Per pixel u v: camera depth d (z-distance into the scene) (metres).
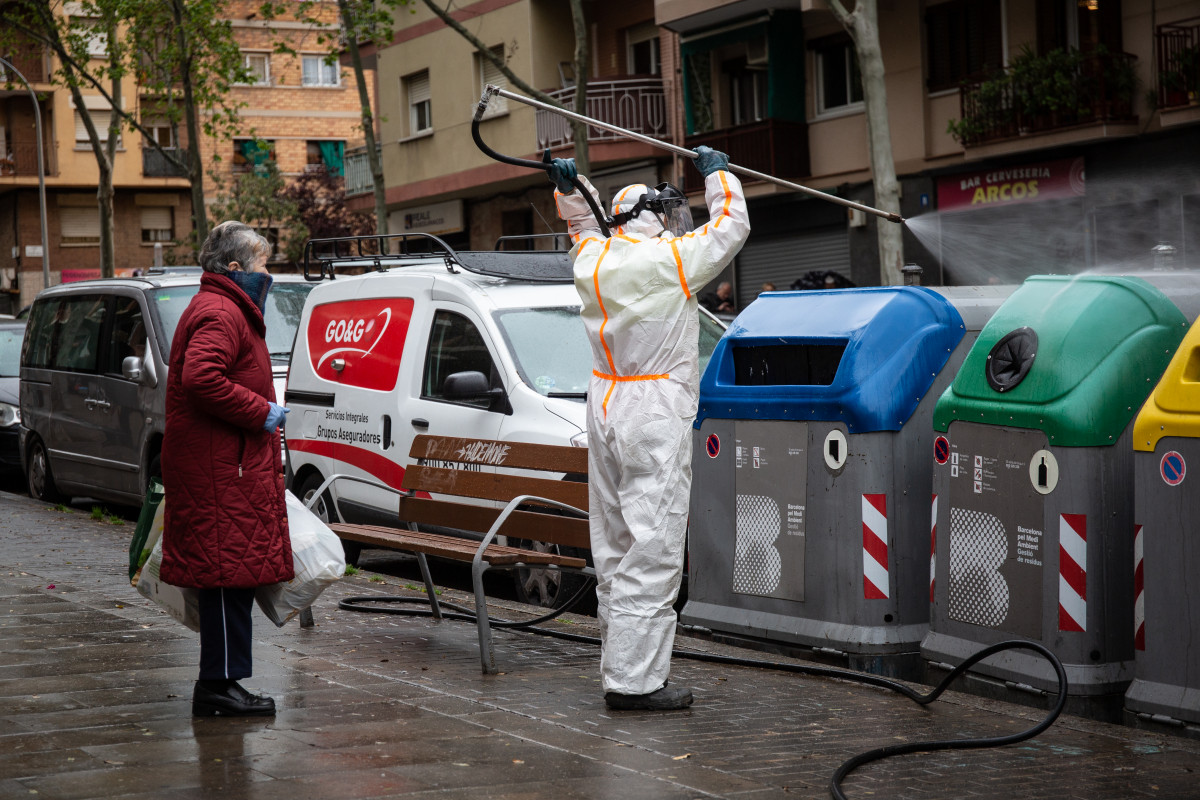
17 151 47.16
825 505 6.21
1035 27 20.56
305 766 4.41
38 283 48.44
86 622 6.96
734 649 6.55
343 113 51.12
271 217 42.75
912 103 22.39
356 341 9.74
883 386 6.08
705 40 25.44
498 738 4.80
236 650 5.08
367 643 6.60
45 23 27.88
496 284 8.92
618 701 5.29
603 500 5.44
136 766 4.39
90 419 12.38
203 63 26.42
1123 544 5.32
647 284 5.20
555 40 28.41
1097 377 5.30
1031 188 20.70
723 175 5.40
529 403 8.09
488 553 6.17
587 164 18.94
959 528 5.74
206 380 4.86
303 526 5.49
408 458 8.95
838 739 4.92
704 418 6.79
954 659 5.73
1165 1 18.91
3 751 4.56
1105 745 4.84
